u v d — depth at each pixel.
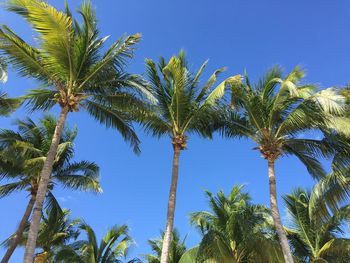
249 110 17.81
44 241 26.97
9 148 19.91
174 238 29.17
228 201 23.83
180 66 17.00
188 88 17.42
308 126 17.08
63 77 15.51
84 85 15.77
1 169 21.70
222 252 20.55
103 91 16.06
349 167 17.47
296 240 23.41
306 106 16.50
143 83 16.17
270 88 18.14
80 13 15.96
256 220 22.58
